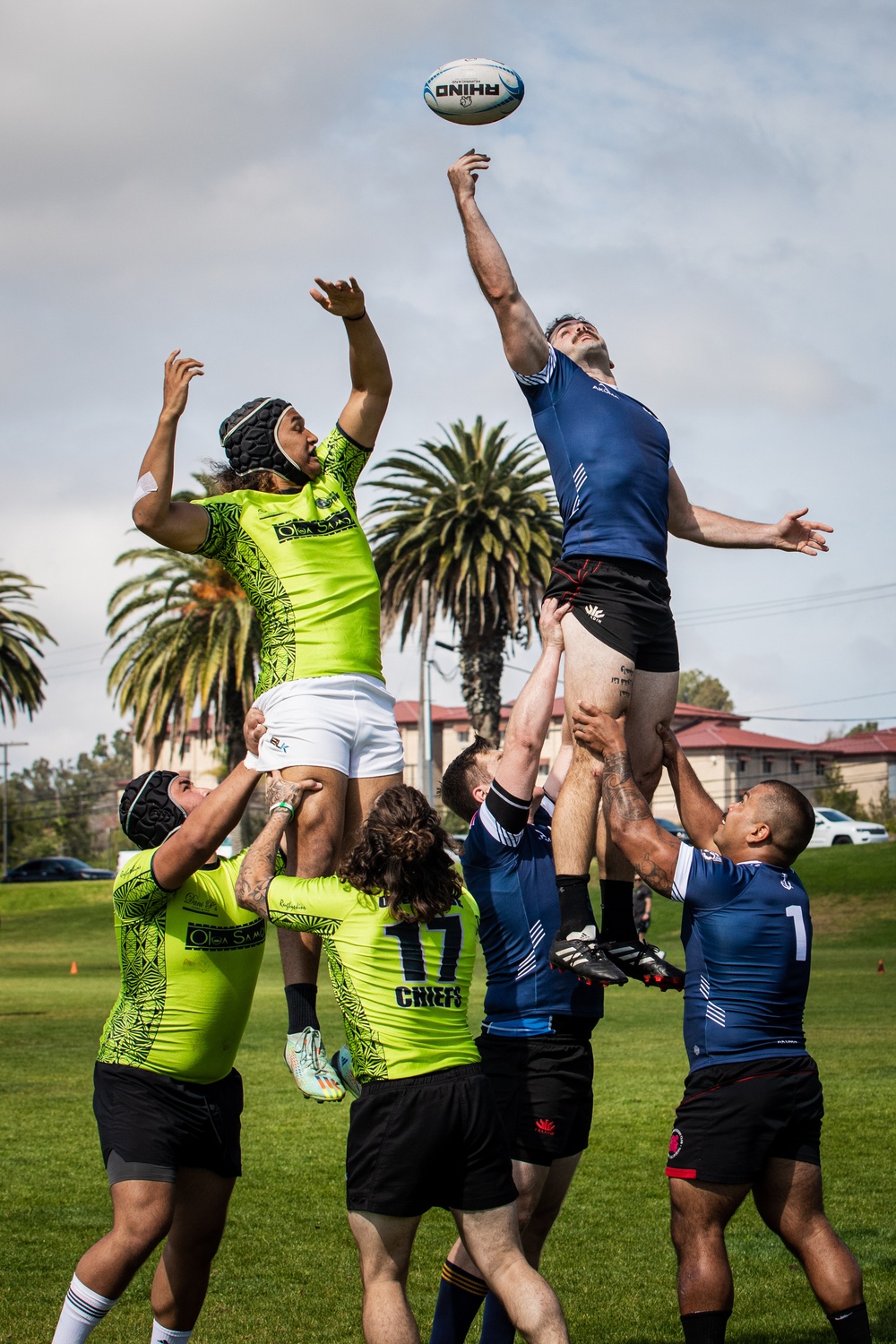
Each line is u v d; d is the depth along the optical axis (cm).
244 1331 559
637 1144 902
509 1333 478
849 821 5059
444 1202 429
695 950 459
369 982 426
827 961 2783
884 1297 579
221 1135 481
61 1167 855
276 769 472
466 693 3828
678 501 539
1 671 4584
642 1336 555
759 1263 657
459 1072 425
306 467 504
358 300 500
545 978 488
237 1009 484
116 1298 455
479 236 454
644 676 471
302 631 480
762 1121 439
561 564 468
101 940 3938
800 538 540
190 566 3731
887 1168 814
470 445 3756
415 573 3803
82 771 13738
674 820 5722
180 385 480
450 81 453
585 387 464
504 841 487
